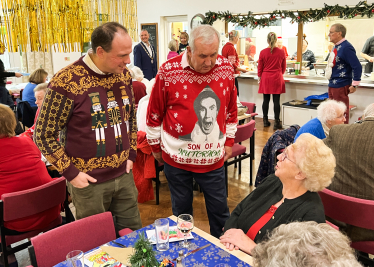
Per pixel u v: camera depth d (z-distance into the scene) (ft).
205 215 11.43
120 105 6.84
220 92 7.30
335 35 16.76
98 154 6.62
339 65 17.15
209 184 7.97
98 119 6.50
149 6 28.78
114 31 5.98
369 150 6.72
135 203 7.63
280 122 23.26
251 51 24.95
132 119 7.36
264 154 10.98
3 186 7.41
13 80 26.99
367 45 19.61
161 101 7.45
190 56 6.89
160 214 11.52
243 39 24.93
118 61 6.15
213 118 7.34
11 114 7.46
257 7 22.45
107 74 6.55
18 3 16.29
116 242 5.44
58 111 6.14
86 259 4.99
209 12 24.50
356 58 16.48
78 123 6.37
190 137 7.35
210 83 7.17
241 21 23.09
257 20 22.33
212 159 7.59
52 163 6.23
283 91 21.47
